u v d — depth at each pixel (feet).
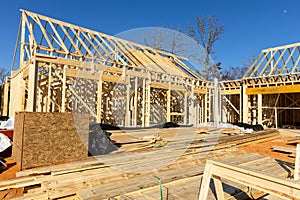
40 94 34.40
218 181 9.11
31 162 14.70
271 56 48.29
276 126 49.90
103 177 12.42
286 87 43.04
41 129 15.21
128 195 10.23
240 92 51.57
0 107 54.90
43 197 10.19
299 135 36.91
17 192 11.16
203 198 8.14
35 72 26.21
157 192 10.68
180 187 11.34
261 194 11.79
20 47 32.91
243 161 16.97
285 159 19.97
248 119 50.37
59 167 12.86
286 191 6.02
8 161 16.71
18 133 16.22
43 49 27.66
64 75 28.71
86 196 9.95
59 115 15.98
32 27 33.27
